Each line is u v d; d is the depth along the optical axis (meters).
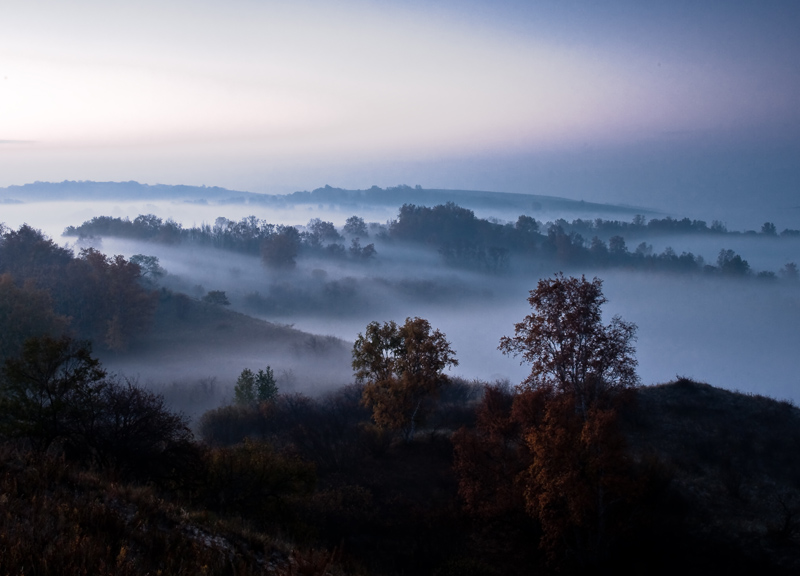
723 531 18.61
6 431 14.46
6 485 8.78
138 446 15.16
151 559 7.77
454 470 24.05
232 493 16.61
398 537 19.11
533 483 18.36
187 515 10.05
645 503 19.20
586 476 17.72
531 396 20.77
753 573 16.64
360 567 13.45
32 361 15.63
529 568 18.05
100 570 6.79
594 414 17.94
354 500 20.95
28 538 7.23
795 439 24.55
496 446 21.62
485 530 20.19
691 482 21.72
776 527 18.61
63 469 10.27
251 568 8.03
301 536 16.03
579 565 17.80
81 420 15.24
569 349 22.28
